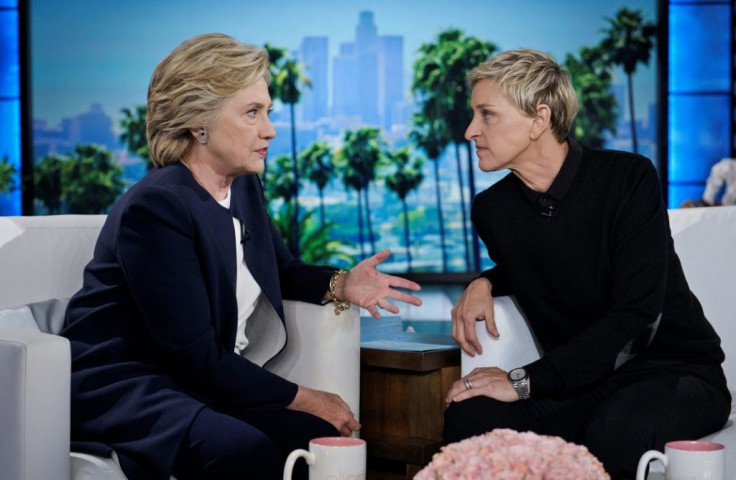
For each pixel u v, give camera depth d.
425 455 3.29
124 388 2.85
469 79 3.26
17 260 3.21
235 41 3.07
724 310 3.57
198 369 2.89
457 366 3.55
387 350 3.45
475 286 3.45
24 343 2.54
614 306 3.11
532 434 1.83
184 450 2.79
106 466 2.72
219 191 3.18
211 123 3.02
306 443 2.97
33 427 2.55
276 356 3.34
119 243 2.90
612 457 2.87
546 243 3.25
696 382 3.12
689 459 2.09
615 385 3.23
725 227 3.63
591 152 3.29
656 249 3.11
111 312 2.96
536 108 3.14
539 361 3.10
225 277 3.03
